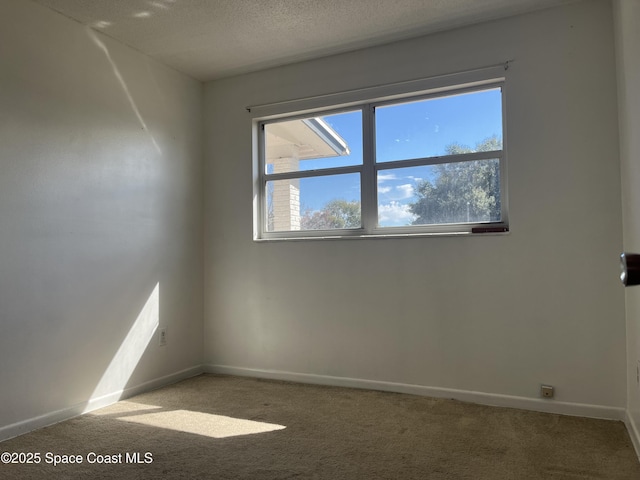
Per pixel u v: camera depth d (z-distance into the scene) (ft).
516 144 9.07
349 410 8.86
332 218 11.16
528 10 8.98
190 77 12.12
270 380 11.28
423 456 6.77
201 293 12.28
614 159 8.34
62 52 8.77
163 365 10.92
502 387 9.05
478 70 9.42
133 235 10.21
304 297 11.10
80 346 8.89
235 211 12.03
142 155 10.54
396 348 10.05
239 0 8.44
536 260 8.86
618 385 8.20
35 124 8.21
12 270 7.75
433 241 9.76
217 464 6.59
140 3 8.46
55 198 8.52
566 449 6.96
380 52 10.40
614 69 8.39
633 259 3.79
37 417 8.04
